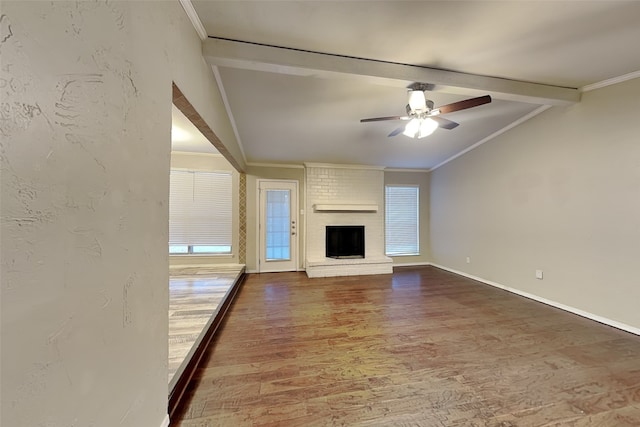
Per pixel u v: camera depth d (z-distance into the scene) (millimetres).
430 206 6375
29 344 667
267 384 1940
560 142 3480
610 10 1885
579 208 3266
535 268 3826
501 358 2289
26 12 653
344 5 1801
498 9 1855
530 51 2400
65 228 781
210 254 5371
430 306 3582
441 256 5988
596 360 2256
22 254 650
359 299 3875
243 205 5469
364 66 2482
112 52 975
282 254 5711
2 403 602
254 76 2701
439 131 4379
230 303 3684
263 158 5332
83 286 852
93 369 895
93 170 891
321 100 3209
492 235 4594
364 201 5887
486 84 2855
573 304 3330
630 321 2791
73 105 804
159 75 1364
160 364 1399
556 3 1812
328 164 5703
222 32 2098
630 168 2807
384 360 2258
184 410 1680
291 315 3271
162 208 1415
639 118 2742
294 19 1944
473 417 1631
